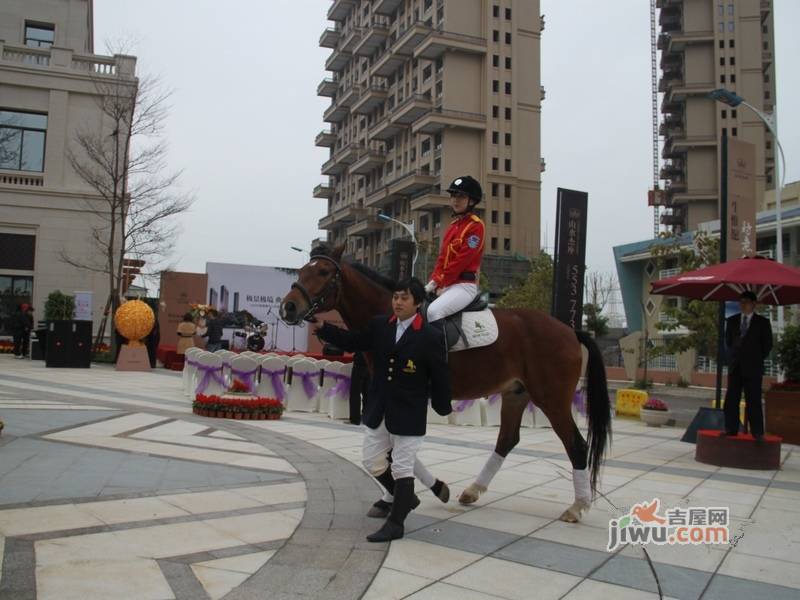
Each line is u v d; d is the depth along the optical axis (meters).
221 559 3.72
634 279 34.84
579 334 5.29
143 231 23.48
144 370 18.70
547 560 3.97
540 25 52.50
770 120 18.20
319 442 8.02
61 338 18.20
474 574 3.67
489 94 49.66
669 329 22.66
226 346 22.20
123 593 3.15
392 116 52.62
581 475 4.96
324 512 4.83
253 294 23.94
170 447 7.06
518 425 5.41
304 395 11.59
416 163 52.81
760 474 7.26
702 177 53.06
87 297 22.67
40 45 27.77
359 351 4.71
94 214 25.25
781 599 3.44
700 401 21.33
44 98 25.30
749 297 7.99
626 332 44.25
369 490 5.59
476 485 5.34
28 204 24.59
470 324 4.91
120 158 24.89
